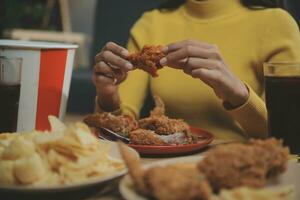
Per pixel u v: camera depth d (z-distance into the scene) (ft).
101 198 1.45
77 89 6.56
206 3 3.26
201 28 3.27
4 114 1.93
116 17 6.95
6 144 1.55
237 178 1.29
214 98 3.01
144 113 3.50
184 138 2.15
